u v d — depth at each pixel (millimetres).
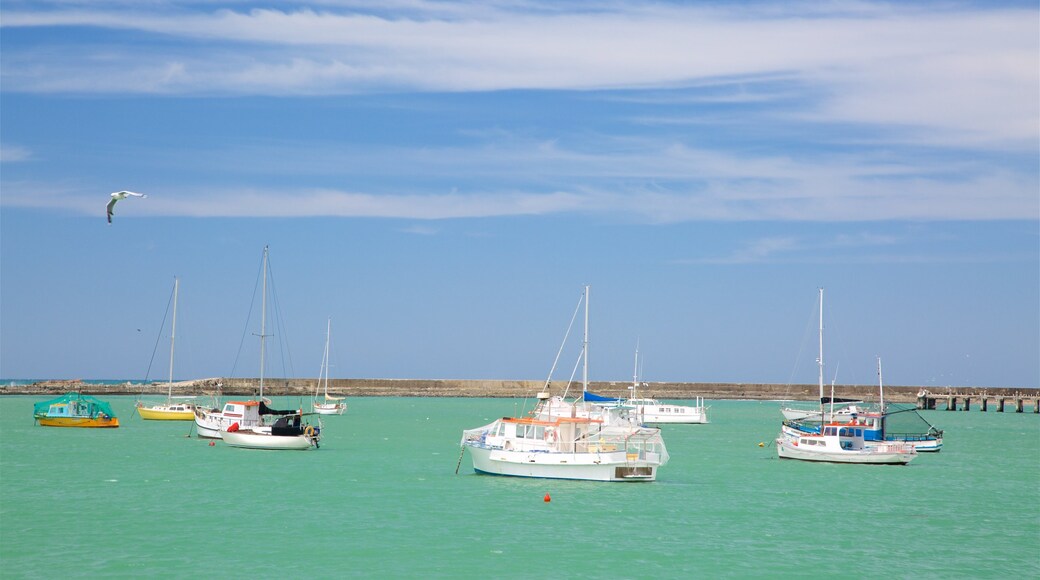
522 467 63562
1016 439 112375
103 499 54562
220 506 52688
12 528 46375
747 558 42594
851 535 47844
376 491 58219
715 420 146500
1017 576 40438
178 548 42625
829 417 94125
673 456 84312
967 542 46656
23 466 69125
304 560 40844
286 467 70188
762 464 77438
